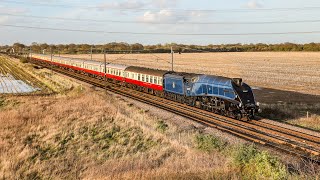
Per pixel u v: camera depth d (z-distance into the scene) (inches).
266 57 5757.9
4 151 1109.1
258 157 678.5
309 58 5349.4
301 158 779.4
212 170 681.0
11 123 1429.6
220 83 1328.7
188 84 1567.4
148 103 1658.5
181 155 910.4
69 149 1131.3
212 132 1071.6
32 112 1612.9
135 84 2161.7
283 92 2107.5
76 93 2148.1
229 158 774.5
